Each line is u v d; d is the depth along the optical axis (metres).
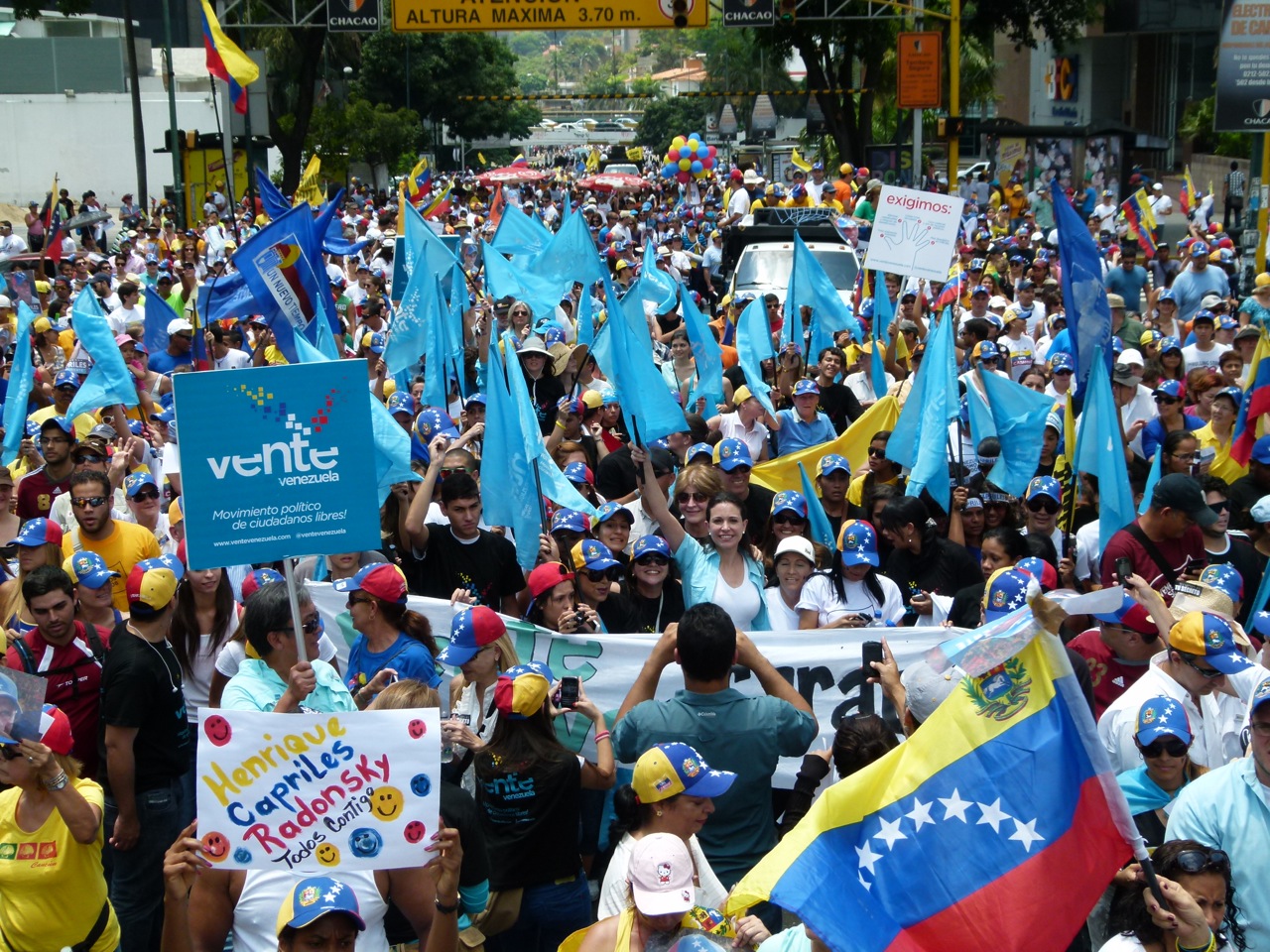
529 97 54.22
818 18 29.30
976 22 44.25
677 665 6.52
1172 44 54.78
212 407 4.60
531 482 7.57
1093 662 6.35
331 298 11.55
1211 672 5.21
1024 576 5.41
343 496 4.71
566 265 13.79
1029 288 17.39
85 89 45.59
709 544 7.34
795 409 11.17
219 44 28.05
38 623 6.25
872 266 13.11
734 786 5.18
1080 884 4.02
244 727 4.27
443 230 29.09
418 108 78.00
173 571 5.97
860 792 4.17
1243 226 23.42
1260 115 19.09
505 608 7.61
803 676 6.63
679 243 26.91
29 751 4.82
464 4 29.44
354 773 4.29
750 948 4.20
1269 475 8.73
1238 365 12.76
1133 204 23.42
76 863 5.05
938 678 5.04
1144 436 11.22
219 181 37.59
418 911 4.57
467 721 5.89
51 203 27.23
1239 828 4.57
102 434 9.98
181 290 18.48
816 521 8.78
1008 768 4.11
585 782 5.35
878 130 53.22
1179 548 7.42
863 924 4.03
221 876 4.51
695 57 183.25
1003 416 9.79
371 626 6.14
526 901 5.25
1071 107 60.75
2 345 16.89
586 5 29.81
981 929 4.01
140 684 5.80
